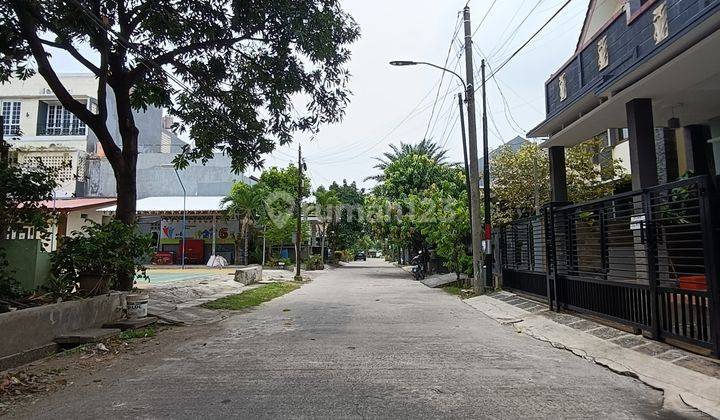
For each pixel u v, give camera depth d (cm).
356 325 1025
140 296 1044
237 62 1350
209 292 1752
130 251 1017
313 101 1389
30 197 952
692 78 878
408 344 808
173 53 1223
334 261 5222
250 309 1359
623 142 1808
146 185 4403
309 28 1170
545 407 477
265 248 4097
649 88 924
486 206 1723
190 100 1319
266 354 737
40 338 766
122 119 1225
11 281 882
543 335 878
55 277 937
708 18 697
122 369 662
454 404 487
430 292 1881
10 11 1042
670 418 448
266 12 1159
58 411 484
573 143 1397
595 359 677
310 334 914
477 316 1174
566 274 1055
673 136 1347
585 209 975
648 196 743
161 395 529
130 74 1224
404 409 472
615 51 1052
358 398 508
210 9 1151
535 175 2062
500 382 568
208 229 4147
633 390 536
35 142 3231
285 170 3884
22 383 591
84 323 893
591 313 938
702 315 635
